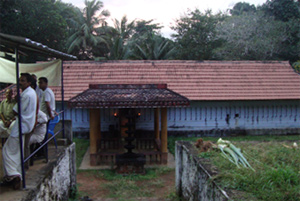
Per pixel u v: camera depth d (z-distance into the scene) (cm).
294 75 1429
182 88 1295
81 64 1395
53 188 457
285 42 2217
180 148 588
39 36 1750
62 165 527
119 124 1156
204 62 1464
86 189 715
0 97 1021
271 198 298
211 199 368
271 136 1284
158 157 965
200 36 2350
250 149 496
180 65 1430
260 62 1495
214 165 423
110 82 1289
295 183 332
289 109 1334
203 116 1297
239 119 1312
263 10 2483
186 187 535
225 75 1393
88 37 2581
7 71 645
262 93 1298
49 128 546
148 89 935
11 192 348
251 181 338
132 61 1426
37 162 475
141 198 629
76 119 1248
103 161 925
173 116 1286
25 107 371
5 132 397
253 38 2230
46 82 516
